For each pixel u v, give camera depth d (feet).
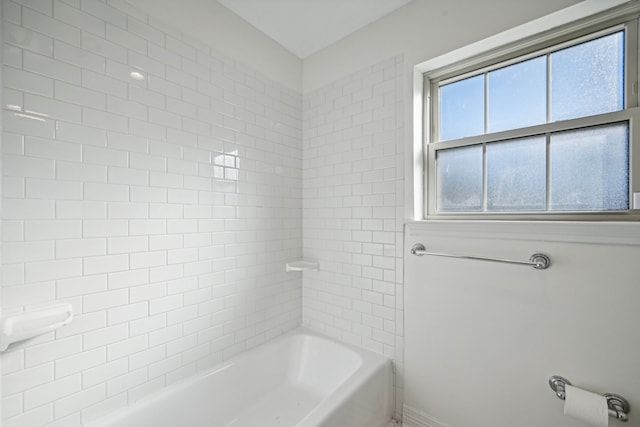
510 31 4.25
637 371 3.39
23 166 3.23
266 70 6.13
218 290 5.25
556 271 3.89
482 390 4.51
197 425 4.66
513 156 4.60
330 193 6.46
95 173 3.77
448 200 5.27
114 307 3.96
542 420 4.00
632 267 3.41
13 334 2.95
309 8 5.39
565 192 4.16
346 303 6.18
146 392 4.28
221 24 5.26
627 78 3.76
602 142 3.91
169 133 4.53
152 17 4.33
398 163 5.41
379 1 5.24
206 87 5.04
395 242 5.46
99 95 3.79
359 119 5.97
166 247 4.51
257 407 5.45
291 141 6.72
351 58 6.11
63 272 3.51
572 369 3.78
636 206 3.61
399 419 5.41
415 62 5.18
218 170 5.24
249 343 5.77
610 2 3.66
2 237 3.10
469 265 4.63
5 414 3.13
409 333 5.29
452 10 4.76
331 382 5.78
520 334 4.17
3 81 3.11
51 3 3.42
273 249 6.29
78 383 3.65
